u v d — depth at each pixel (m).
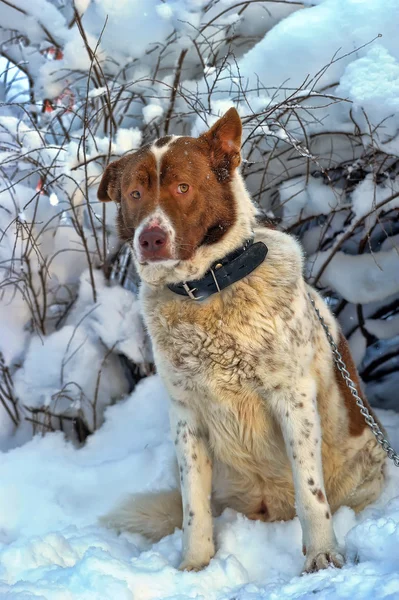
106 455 2.47
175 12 2.52
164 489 2.19
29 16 2.65
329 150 2.50
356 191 2.42
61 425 2.58
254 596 1.78
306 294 2.05
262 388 1.98
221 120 1.98
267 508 2.14
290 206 2.54
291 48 2.46
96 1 2.55
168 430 2.48
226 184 1.99
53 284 2.65
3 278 2.59
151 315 2.03
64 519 2.23
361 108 2.34
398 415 2.56
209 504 2.02
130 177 1.97
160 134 2.60
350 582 1.70
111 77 2.63
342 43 2.43
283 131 2.35
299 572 1.91
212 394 2.00
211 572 1.87
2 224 2.60
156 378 2.58
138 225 1.94
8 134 2.66
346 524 2.02
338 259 2.54
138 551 2.04
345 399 2.12
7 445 2.58
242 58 2.54
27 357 2.58
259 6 2.59
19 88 2.91
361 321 2.60
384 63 2.34
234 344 1.96
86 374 2.58
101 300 2.59
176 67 2.61
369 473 2.15
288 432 1.97
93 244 2.65
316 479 1.94
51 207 2.62
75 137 2.54
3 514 2.24
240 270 1.97
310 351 2.00
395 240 2.53
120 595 1.74
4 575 1.83
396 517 1.87
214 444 2.06
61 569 1.81
